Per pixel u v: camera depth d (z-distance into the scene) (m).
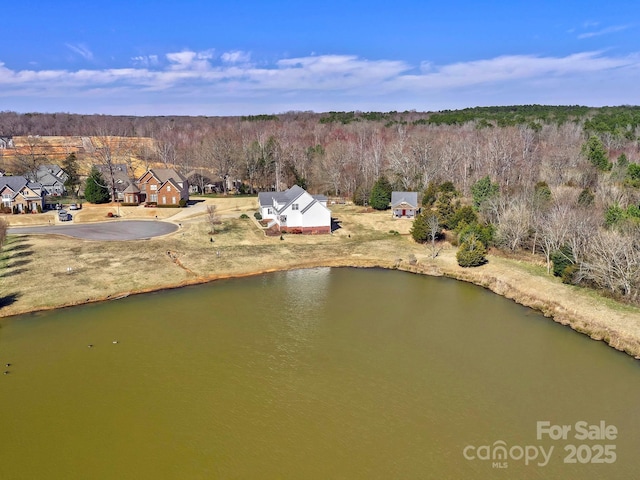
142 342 38.38
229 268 57.97
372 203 93.12
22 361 35.12
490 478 23.91
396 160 105.44
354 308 46.53
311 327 41.78
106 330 40.56
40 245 62.75
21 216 81.69
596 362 35.69
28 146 154.25
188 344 38.09
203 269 57.03
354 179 109.94
